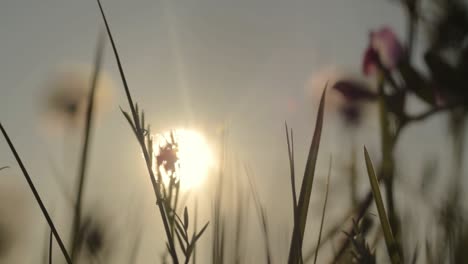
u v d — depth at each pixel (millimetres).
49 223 287
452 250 316
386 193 338
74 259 308
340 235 315
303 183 292
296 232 284
